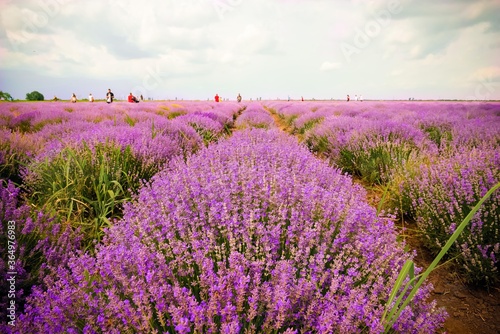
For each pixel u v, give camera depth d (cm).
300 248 194
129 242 211
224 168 369
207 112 1334
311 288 159
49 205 299
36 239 225
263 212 240
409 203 373
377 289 170
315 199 250
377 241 207
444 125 801
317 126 916
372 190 468
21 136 528
